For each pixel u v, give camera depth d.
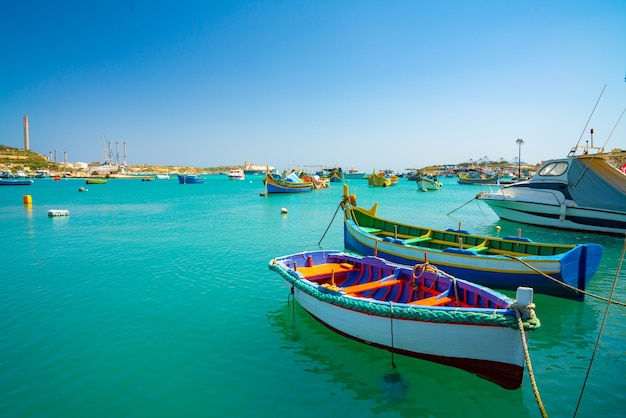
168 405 7.76
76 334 10.88
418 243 18.44
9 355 9.70
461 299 10.04
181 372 8.93
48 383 8.51
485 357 7.93
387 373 8.84
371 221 21.67
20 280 16.00
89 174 185.50
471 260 13.76
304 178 90.75
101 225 32.16
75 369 9.05
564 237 25.00
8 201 57.53
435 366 8.72
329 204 52.12
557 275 12.14
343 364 9.25
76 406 7.72
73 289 14.79
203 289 14.70
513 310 7.54
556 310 12.40
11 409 7.62
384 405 7.71
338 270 13.02
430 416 7.40
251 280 15.81
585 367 9.07
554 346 10.12
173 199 62.62
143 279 16.05
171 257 20.05
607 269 17.33
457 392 8.11
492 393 8.05
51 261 19.33
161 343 10.34
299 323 11.54
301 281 11.20
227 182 152.12
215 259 19.53
